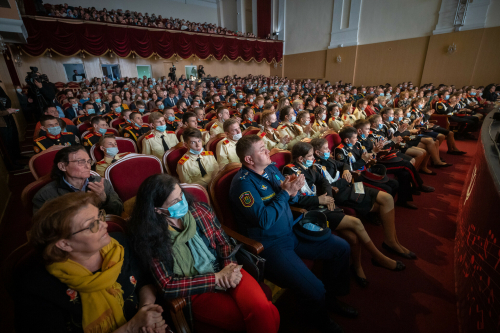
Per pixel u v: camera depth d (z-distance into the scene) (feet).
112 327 2.84
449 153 14.35
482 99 22.57
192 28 42.52
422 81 33.14
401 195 8.61
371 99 17.97
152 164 6.49
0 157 10.84
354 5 37.40
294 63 48.19
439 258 6.19
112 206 4.90
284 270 4.16
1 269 2.77
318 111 12.04
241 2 48.60
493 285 3.13
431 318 4.66
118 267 2.92
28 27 27.02
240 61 48.73
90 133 10.52
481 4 27.35
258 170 4.83
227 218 5.00
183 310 3.56
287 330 4.49
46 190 4.59
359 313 4.81
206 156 7.65
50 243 2.47
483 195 4.40
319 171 6.71
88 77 35.06
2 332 4.39
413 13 32.40
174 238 3.59
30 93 19.33
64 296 2.67
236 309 3.43
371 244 5.54
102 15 35.42
